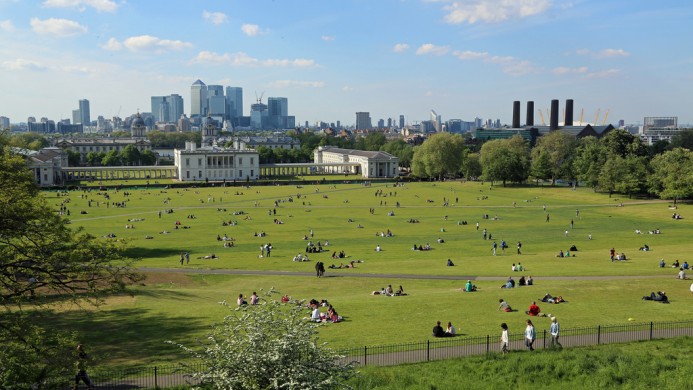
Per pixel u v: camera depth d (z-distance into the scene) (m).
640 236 129.38
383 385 38.16
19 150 112.62
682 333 49.88
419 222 158.25
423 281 82.44
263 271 91.94
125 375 40.41
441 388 38.06
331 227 149.75
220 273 90.06
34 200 48.38
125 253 110.44
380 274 88.00
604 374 40.09
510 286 73.44
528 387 38.31
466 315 58.38
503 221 159.00
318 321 55.81
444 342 48.06
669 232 134.75
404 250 114.38
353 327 54.59
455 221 160.00
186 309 64.56
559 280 77.06
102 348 49.12
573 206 190.88
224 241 124.75
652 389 37.72
